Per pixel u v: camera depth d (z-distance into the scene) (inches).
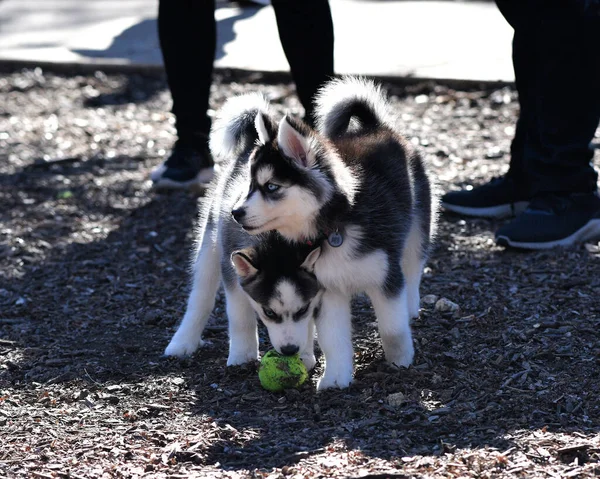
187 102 259.0
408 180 166.7
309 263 147.3
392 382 152.8
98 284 210.2
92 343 180.2
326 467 125.9
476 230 229.1
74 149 311.7
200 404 151.0
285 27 213.0
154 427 143.3
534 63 218.2
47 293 205.6
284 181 141.9
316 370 163.2
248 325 163.8
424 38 406.9
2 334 184.9
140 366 168.4
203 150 266.2
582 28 198.8
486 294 190.7
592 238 215.3
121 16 493.4
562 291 189.5
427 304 187.6
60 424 145.6
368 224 148.8
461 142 295.4
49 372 166.6
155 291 205.0
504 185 234.2
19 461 133.4
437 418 140.6
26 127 337.4
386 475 121.8
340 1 497.4
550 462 125.7
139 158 301.0
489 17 442.9
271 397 152.0
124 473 128.6
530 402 145.1
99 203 261.6
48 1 550.9
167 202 259.9
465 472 123.0
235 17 459.8
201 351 174.9
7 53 413.4
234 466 130.0
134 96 370.3
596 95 206.4
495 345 167.6
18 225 246.2
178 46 251.6
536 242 211.2
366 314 185.5
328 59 216.1
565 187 213.0
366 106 181.6
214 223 171.5
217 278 173.0
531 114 216.8
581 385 150.0
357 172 154.8
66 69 395.9
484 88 341.1
